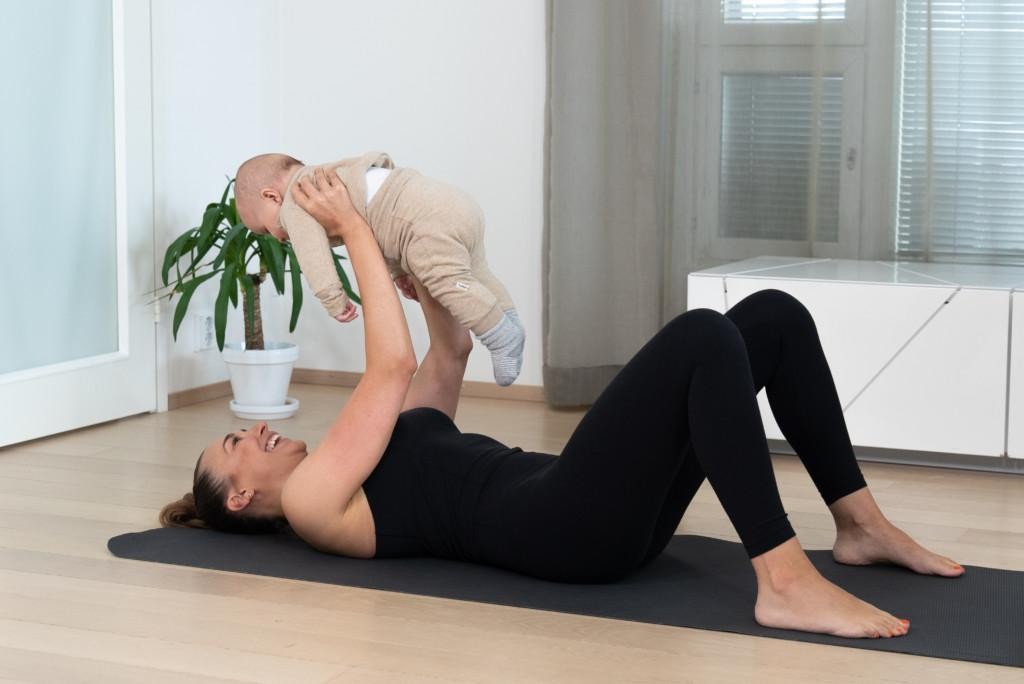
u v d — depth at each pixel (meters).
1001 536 2.87
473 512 2.40
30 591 2.36
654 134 4.34
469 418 4.32
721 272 3.79
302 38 4.90
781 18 4.23
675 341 2.12
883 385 3.59
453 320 2.68
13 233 3.73
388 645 2.08
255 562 2.50
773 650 2.05
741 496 2.11
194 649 2.06
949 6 4.08
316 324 4.93
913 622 2.18
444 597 2.30
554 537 2.28
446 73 4.70
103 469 3.46
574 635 2.12
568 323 4.44
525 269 4.66
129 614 2.23
